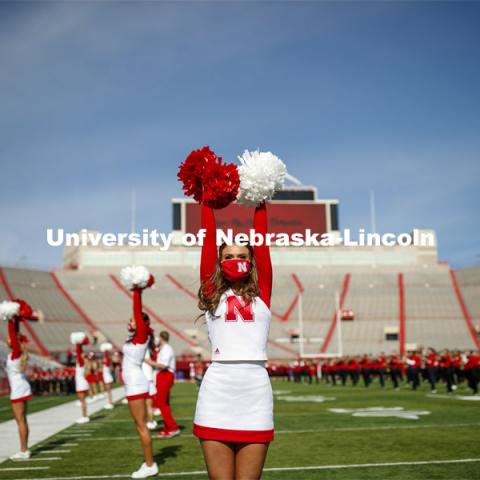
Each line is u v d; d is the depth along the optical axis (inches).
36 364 1480.1
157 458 283.3
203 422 111.1
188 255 2463.1
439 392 796.0
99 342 1907.0
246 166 121.7
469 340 2006.6
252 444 109.5
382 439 332.5
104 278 2381.9
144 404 239.8
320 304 2292.1
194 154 123.3
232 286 117.6
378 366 1011.3
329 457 276.1
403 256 2551.7
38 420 501.0
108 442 346.6
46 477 237.8
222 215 2327.8
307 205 2459.4
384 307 2250.2
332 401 668.7
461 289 2353.6
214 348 115.1
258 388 111.8
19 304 297.1
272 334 2082.9
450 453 278.1
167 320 2127.2
